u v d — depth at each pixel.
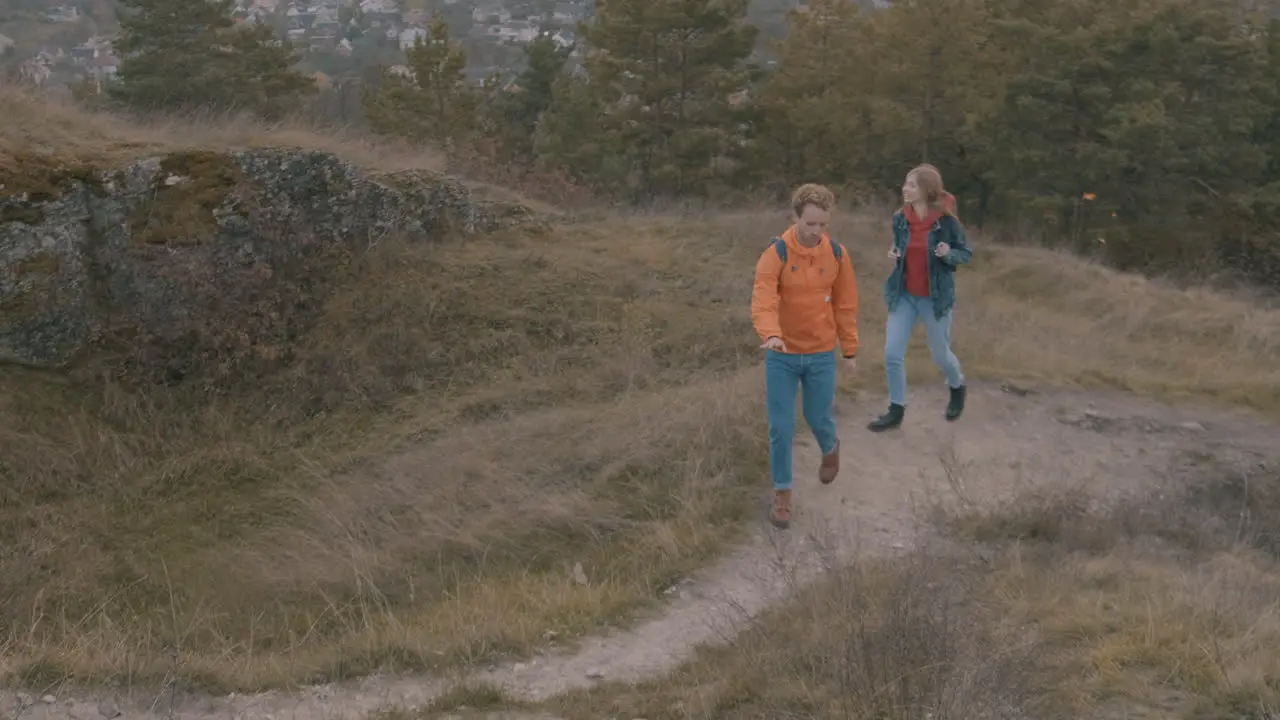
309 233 11.05
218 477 8.70
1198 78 23.27
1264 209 24.50
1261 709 3.78
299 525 7.82
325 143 12.27
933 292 6.98
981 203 25.25
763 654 4.68
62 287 9.70
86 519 8.08
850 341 6.01
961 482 6.66
